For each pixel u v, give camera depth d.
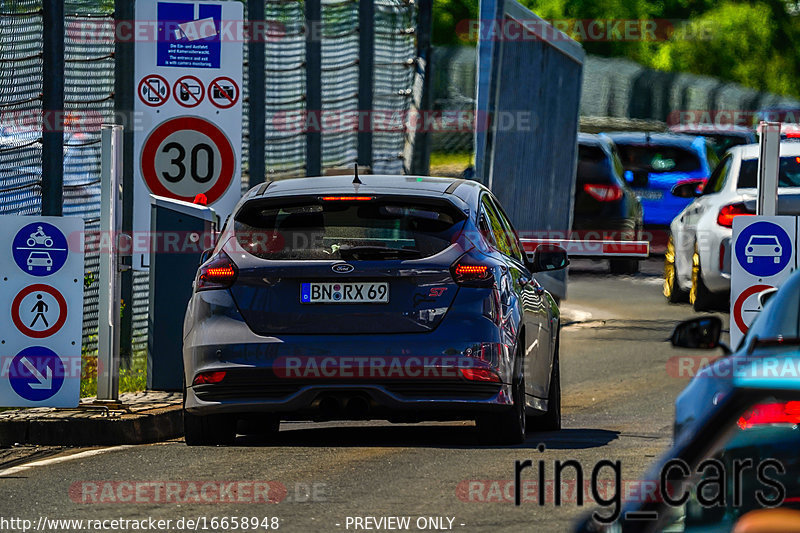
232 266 37.47
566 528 27.52
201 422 38.56
